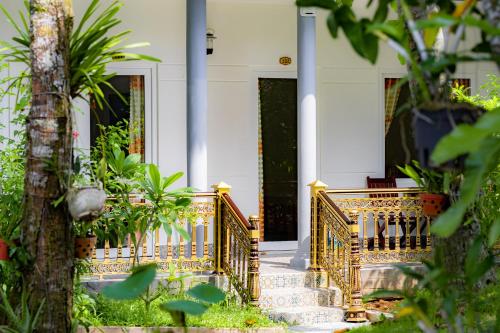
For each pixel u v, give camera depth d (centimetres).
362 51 342
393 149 1238
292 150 1203
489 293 609
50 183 518
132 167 774
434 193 614
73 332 529
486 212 661
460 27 321
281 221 1199
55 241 518
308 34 1020
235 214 909
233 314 835
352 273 897
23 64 1059
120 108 1125
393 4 459
